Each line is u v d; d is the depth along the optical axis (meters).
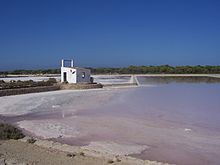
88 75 54.16
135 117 23.39
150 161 12.88
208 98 37.16
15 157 12.41
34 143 15.30
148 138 17.02
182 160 13.54
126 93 42.62
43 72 112.88
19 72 112.69
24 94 39.62
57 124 20.73
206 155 14.17
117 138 17.02
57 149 14.16
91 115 24.31
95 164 11.90
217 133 18.27
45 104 30.44
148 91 46.47
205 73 120.81
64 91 44.75
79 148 14.51
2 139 15.74
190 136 17.52
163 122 21.48
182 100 34.81
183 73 121.00
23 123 21.08
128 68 126.56
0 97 35.75
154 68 126.06
